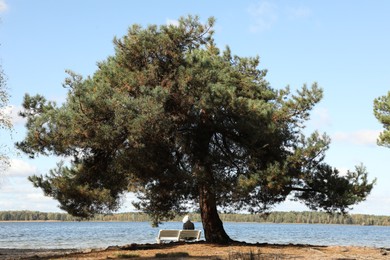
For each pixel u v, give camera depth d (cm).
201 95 2103
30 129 2108
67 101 2094
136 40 2169
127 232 8438
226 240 2336
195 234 2400
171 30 2209
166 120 2011
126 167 2142
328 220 15500
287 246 2245
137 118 1933
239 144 2345
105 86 2061
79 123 1994
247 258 1664
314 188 2292
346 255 1834
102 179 2305
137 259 1686
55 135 2070
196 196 2491
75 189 2252
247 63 2531
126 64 2228
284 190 2209
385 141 2850
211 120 2252
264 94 2392
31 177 2327
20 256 2350
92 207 2356
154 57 2208
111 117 2027
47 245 3941
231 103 2117
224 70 2327
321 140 2195
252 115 2164
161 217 2703
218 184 2195
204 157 2230
